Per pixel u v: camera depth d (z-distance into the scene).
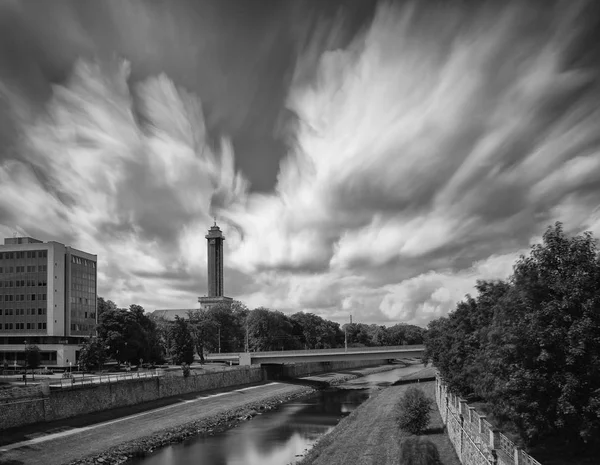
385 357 158.12
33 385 84.31
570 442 34.50
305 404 119.25
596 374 29.89
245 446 74.38
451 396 61.00
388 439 61.44
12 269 161.12
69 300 164.75
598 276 31.34
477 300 61.78
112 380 97.88
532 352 31.77
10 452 62.59
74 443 69.69
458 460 45.94
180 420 92.25
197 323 194.50
